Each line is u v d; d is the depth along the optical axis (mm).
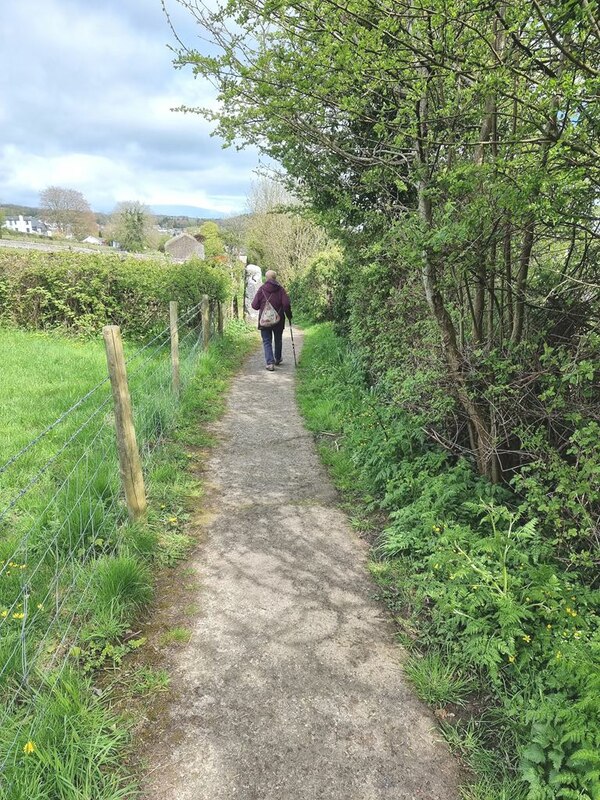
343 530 3795
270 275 9070
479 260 2951
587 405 2859
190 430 5535
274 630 2758
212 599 2977
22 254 9922
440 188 3113
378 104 3492
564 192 2357
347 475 4648
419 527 3422
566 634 2297
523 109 2645
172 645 2611
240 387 7785
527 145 2609
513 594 2555
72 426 4734
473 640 2455
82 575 2873
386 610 2959
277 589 3096
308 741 2139
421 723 2248
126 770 1971
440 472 3947
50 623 2568
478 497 3457
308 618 2861
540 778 1893
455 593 2768
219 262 14594
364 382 6816
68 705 2080
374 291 5891
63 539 3139
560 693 2154
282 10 2523
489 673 2342
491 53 2426
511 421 3314
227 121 3781
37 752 1836
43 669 2307
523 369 3217
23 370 6598
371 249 3986
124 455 3297
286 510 4051
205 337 8680
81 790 1838
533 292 3332
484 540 2844
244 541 3592
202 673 2451
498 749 2119
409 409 4301
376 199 5246
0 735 1954
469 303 3615
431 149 3326
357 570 3318
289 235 26391
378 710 2303
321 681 2445
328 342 10516
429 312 3928
